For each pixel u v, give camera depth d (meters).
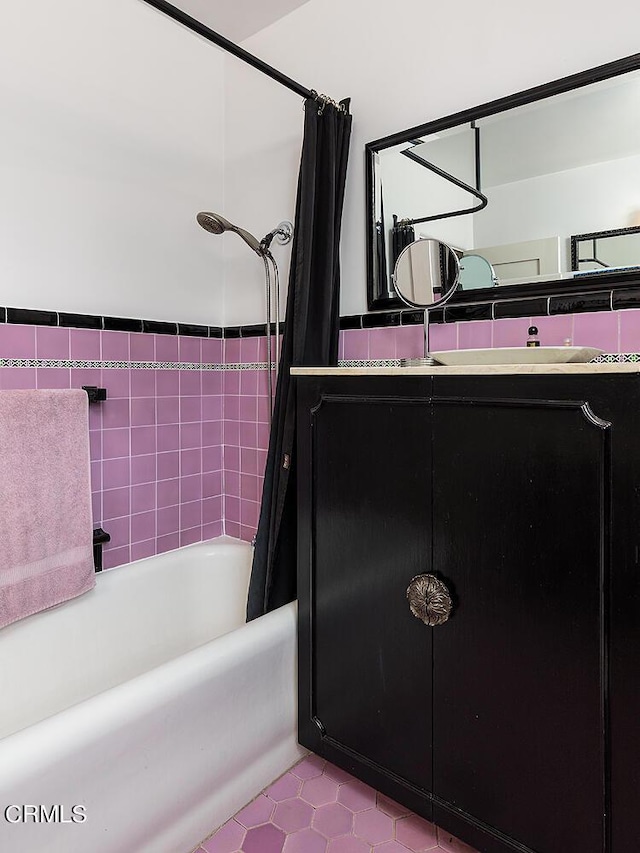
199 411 2.20
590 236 1.39
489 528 1.06
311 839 1.26
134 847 1.10
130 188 1.92
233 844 1.25
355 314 1.84
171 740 1.16
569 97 1.41
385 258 1.75
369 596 1.26
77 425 1.64
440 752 1.16
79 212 1.79
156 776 1.13
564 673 0.98
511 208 1.51
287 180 2.03
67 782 0.96
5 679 1.49
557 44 1.42
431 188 1.65
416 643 1.18
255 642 1.35
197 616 2.03
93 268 1.83
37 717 1.56
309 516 1.38
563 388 0.96
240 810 1.35
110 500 1.91
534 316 1.47
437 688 1.15
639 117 1.32
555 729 1.00
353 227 1.83
